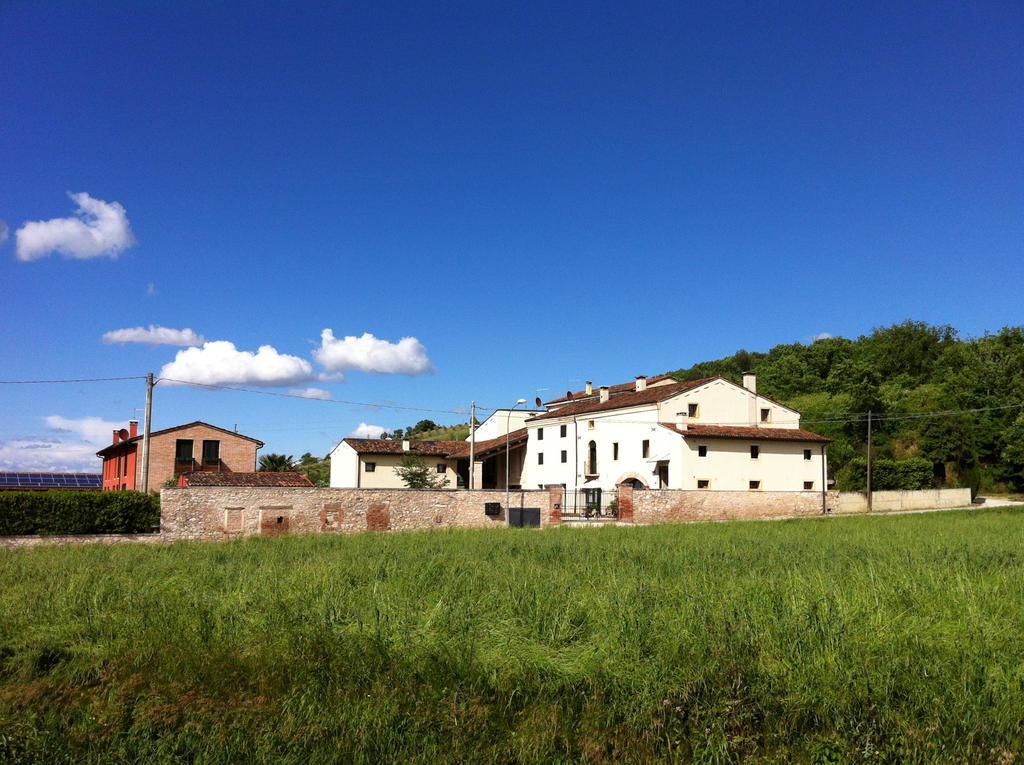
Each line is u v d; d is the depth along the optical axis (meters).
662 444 48.72
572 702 8.19
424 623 10.02
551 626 9.95
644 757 7.40
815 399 82.81
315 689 8.47
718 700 7.89
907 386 90.75
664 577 13.81
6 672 9.61
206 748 7.49
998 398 70.69
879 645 8.69
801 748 7.39
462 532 28.89
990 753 7.05
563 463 57.88
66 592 12.80
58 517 30.16
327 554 19.67
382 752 7.36
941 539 22.48
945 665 8.24
